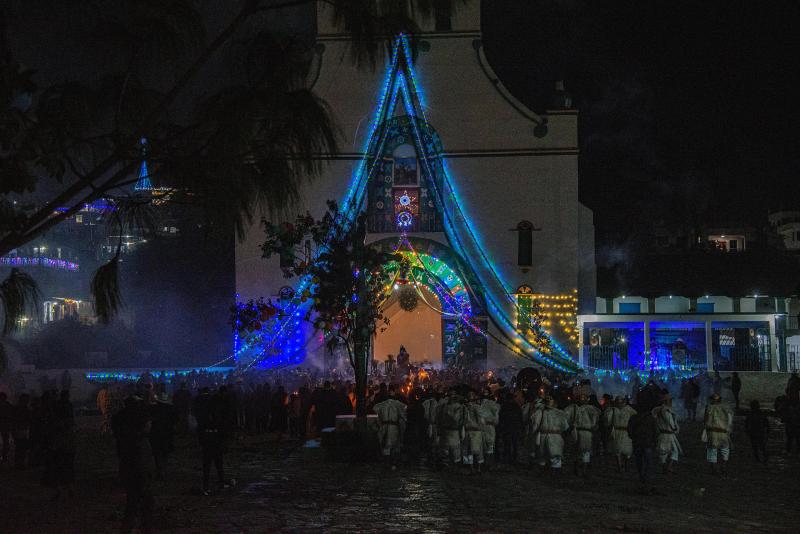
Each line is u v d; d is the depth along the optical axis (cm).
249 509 1491
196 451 2527
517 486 1823
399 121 4331
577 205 4262
